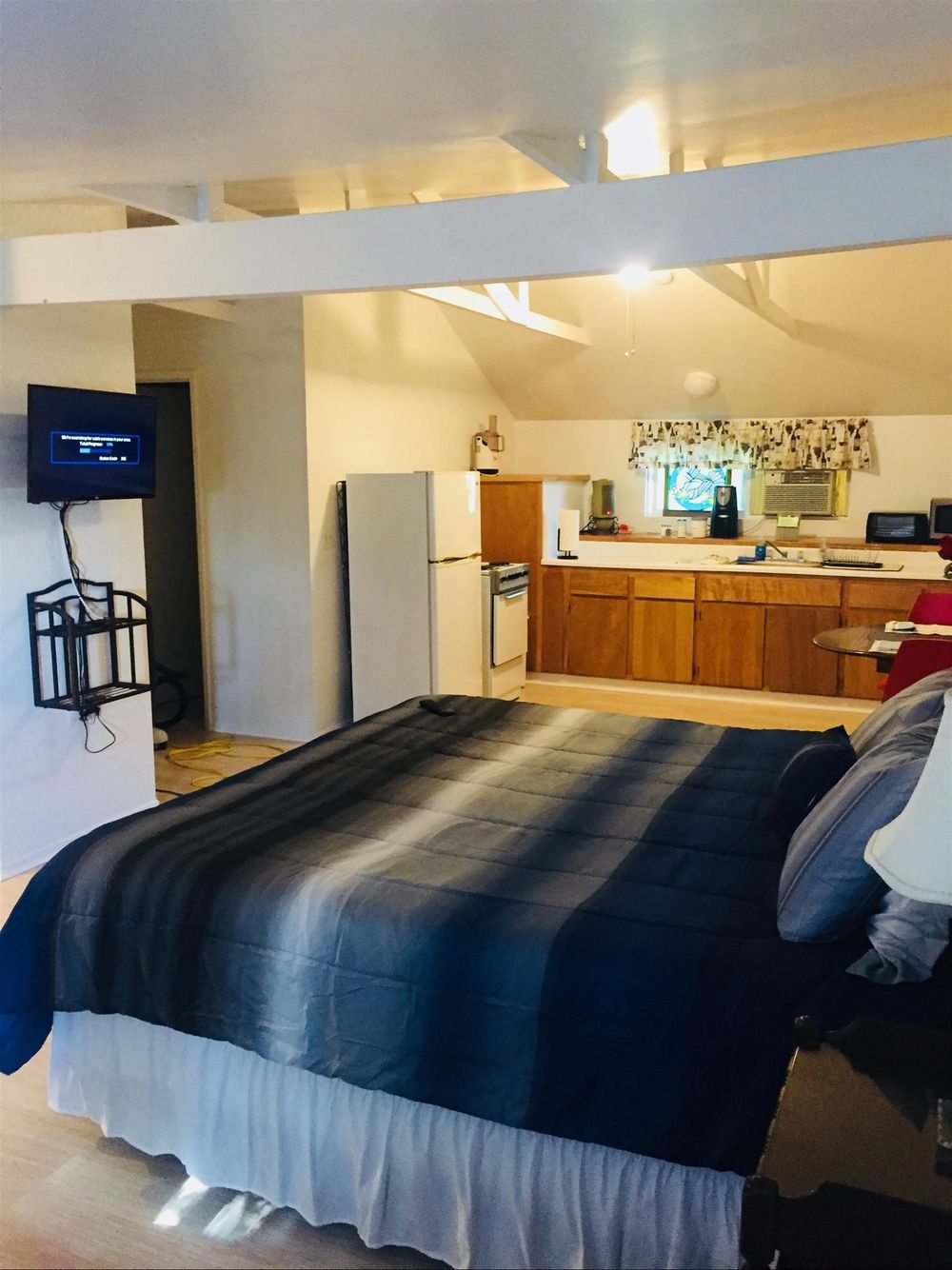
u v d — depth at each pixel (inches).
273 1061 85.6
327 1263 85.0
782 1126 56.2
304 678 227.9
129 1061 95.6
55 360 162.7
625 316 253.8
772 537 281.9
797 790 97.9
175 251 135.0
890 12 80.3
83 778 173.8
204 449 229.5
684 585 265.3
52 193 143.8
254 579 229.3
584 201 113.9
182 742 231.1
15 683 160.1
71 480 160.4
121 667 179.9
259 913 86.8
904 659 153.2
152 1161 98.3
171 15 76.4
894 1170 52.6
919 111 118.2
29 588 161.0
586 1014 75.4
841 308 230.5
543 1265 80.4
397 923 82.3
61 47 82.5
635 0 76.2
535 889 86.9
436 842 98.0
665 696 270.1
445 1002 79.2
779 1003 71.9
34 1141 101.3
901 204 101.0
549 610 283.0
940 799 54.4
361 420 236.8
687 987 73.9
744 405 274.7
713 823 102.6
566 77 94.9
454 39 83.4
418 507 219.1
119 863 94.7
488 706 152.3
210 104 99.3
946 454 260.8
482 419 293.1
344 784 115.3
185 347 226.4
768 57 91.3
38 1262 84.8
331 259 126.7
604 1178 77.7
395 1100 83.8
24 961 94.8
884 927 73.9
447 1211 83.1
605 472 301.0
